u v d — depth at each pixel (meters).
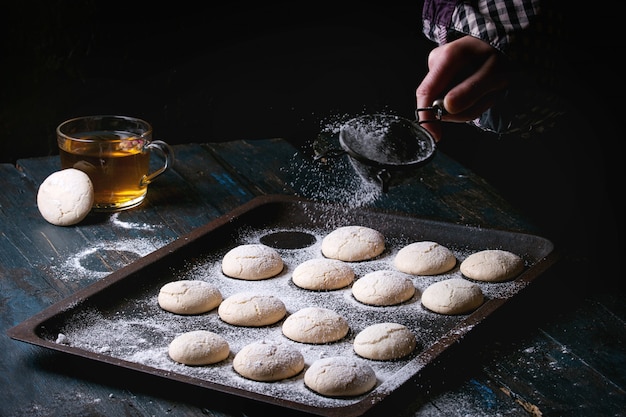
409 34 4.25
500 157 3.91
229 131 4.16
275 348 1.51
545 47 1.97
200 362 1.51
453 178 2.42
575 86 2.29
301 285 1.83
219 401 1.39
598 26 2.46
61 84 3.80
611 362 1.56
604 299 1.78
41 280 1.83
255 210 2.11
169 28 3.89
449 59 1.92
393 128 1.78
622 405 1.43
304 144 4.07
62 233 2.05
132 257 1.95
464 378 1.49
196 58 3.99
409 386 1.38
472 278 1.86
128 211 2.18
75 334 1.60
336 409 1.28
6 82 3.71
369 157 1.70
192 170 2.43
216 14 3.96
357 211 2.12
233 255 1.89
